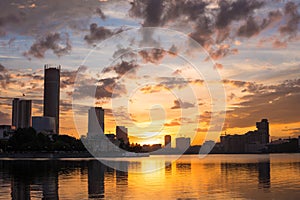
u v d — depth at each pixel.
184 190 36.50
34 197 32.31
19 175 57.28
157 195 33.06
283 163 106.06
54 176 54.81
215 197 32.06
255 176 54.44
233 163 108.94
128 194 33.59
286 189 37.72
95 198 31.30
